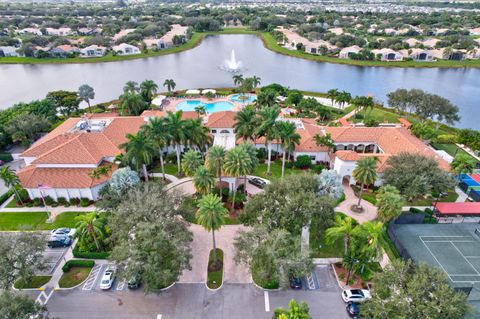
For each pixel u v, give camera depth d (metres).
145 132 65.31
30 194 63.56
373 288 39.31
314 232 54.03
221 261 49.56
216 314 41.84
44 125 86.56
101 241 52.12
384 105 119.88
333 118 103.62
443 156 77.56
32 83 144.12
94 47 189.12
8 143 85.06
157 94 125.19
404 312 33.94
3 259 41.16
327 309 42.41
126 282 44.19
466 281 46.50
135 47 194.88
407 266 38.12
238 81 122.75
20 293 42.91
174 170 74.88
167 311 42.19
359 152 80.81
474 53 187.50
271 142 79.31
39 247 45.03
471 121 108.19
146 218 43.44
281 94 119.88
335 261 49.84
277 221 46.53
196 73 160.50
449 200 65.00
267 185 51.62
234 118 69.94
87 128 81.00
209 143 73.38
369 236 44.16
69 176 63.62
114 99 123.62
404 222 58.56
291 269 40.69
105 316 41.50
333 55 196.00
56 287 45.56
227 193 65.00
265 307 42.75
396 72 166.88
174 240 41.28
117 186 54.69
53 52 183.62
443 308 33.03
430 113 96.69
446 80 153.38
